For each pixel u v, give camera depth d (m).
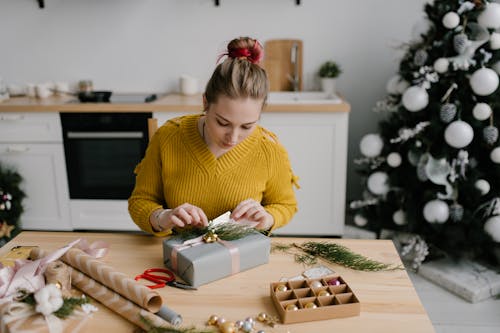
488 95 2.31
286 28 3.37
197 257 1.09
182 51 3.46
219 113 1.18
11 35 3.47
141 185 1.46
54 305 0.90
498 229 2.32
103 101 3.04
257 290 1.09
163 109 2.88
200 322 0.96
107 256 1.25
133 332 0.93
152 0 3.37
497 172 2.39
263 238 1.21
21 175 3.06
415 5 3.25
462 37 2.28
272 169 1.44
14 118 2.94
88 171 3.05
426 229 2.58
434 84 2.41
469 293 2.40
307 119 2.88
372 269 1.18
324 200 3.02
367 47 3.36
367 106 3.47
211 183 1.39
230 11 3.36
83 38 3.46
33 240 1.34
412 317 0.99
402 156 2.69
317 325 0.96
